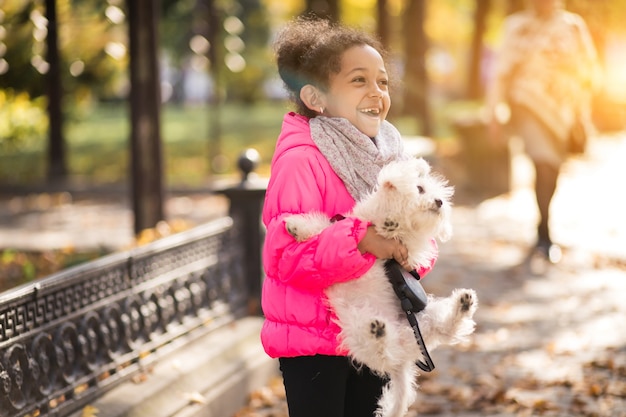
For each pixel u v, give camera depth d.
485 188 14.77
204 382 5.10
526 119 9.55
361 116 3.09
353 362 3.09
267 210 3.07
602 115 24.72
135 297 4.98
